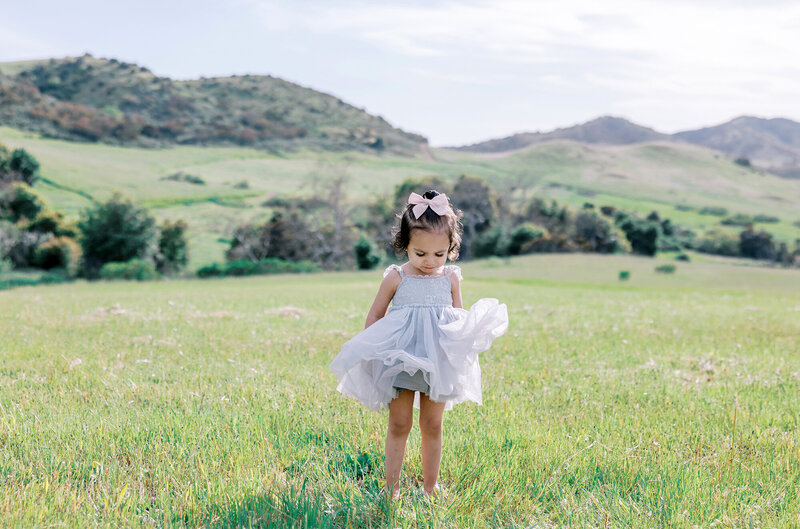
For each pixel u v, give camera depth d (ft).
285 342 29.55
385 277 13.39
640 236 310.45
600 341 31.94
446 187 302.86
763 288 143.64
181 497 11.68
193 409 17.34
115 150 519.60
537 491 12.46
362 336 12.42
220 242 298.15
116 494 11.78
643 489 12.59
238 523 10.82
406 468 13.80
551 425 16.71
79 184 371.97
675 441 15.78
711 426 16.99
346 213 271.69
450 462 13.88
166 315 40.22
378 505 11.71
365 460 14.12
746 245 358.84
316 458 14.01
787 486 12.91
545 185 539.29
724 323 41.42
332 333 32.48
